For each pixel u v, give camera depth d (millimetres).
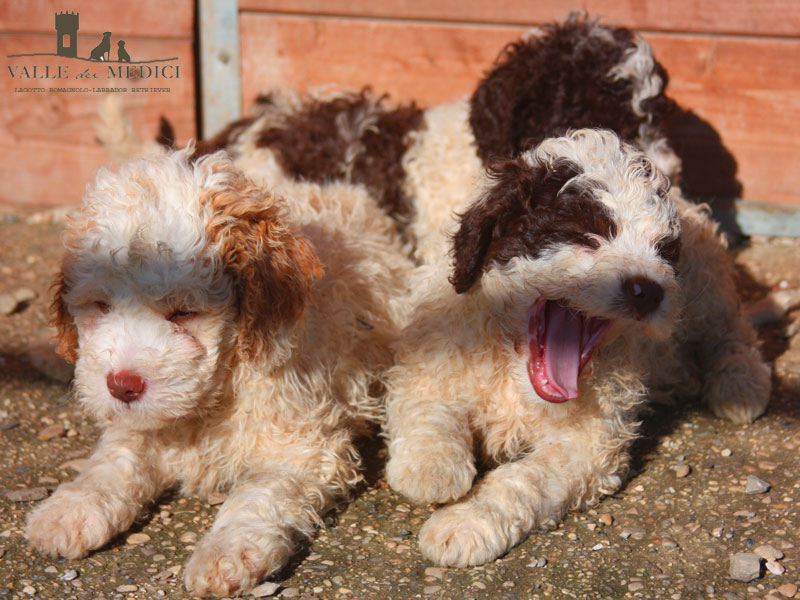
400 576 853
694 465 980
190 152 937
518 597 834
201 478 935
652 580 851
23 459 971
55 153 1438
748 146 1343
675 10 1300
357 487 954
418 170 1221
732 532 896
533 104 1139
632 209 889
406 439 913
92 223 860
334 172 1229
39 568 850
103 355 845
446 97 1355
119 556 866
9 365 1107
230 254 872
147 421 852
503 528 871
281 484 888
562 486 904
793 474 962
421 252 1142
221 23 1357
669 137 1276
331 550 877
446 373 955
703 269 1109
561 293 880
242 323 879
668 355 1076
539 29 1213
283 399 914
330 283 990
